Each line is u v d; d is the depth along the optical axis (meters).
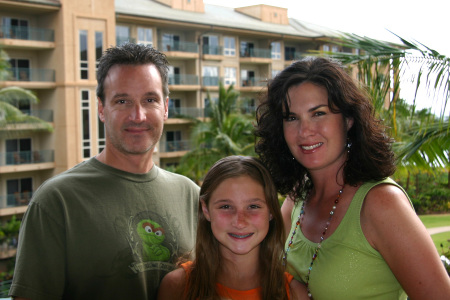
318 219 2.67
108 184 2.63
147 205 2.73
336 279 2.41
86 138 27.06
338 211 2.52
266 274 2.59
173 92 34.12
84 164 2.72
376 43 5.18
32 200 2.49
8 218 25.03
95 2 27.05
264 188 2.56
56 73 26.53
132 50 2.70
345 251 2.39
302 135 2.43
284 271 2.61
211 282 2.55
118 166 2.72
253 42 39.12
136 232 2.63
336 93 2.36
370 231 2.33
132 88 2.64
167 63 2.90
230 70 36.91
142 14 30.08
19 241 2.48
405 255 2.18
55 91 26.66
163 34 33.25
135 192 2.71
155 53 2.78
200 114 33.56
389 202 2.28
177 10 35.22
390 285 2.37
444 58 4.82
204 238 2.62
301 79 2.41
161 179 2.89
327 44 27.56
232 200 2.49
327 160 2.46
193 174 26.59
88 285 2.50
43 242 2.40
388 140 2.48
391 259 2.24
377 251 2.33
